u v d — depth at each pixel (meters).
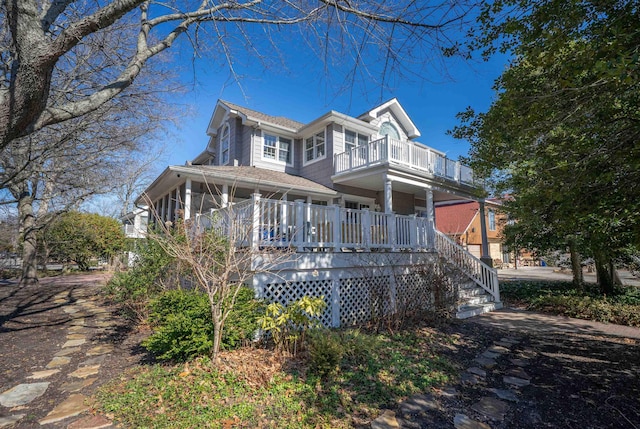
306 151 14.49
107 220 18.97
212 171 9.95
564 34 3.64
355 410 3.52
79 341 5.85
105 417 3.29
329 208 7.33
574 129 4.24
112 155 9.02
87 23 3.16
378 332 6.45
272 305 4.89
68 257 18.81
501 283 13.91
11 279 15.77
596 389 4.22
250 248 5.26
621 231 4.18
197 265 4.40
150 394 3.68
